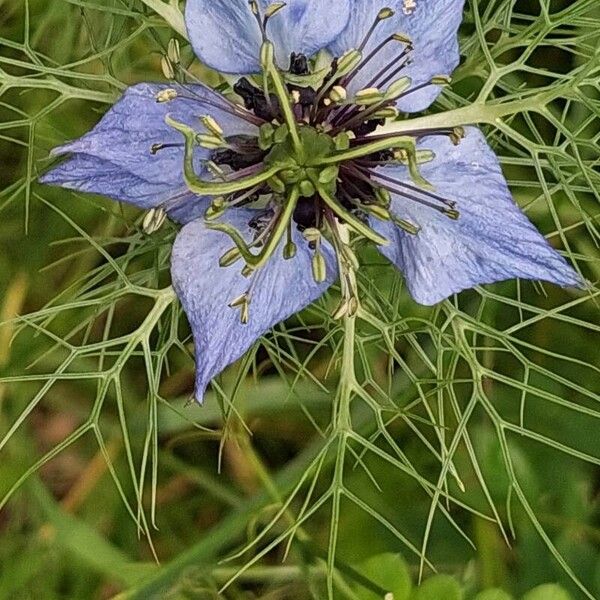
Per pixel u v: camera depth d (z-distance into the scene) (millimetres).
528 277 104
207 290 105
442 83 107
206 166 105
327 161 100
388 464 162
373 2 107
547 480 159
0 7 164
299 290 107
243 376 126
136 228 122
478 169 107
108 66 118
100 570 160
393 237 109
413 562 158
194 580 155
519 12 162
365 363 119
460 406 163
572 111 162
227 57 105
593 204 159
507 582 155
